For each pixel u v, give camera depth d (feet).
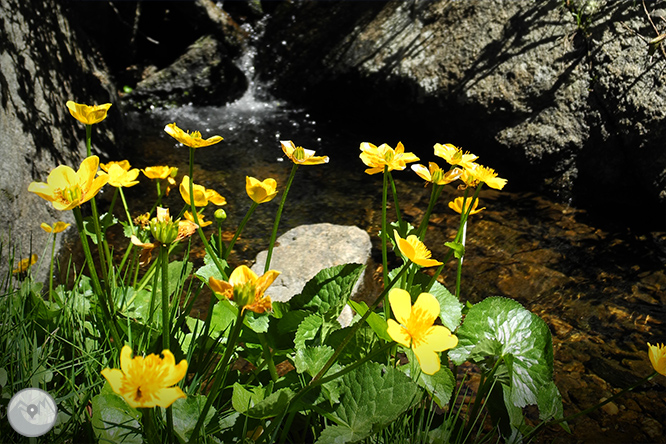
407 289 5.59
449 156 5.45
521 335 5.85
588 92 12.21
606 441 6.52
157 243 4.37
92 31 16.34
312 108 17.19
